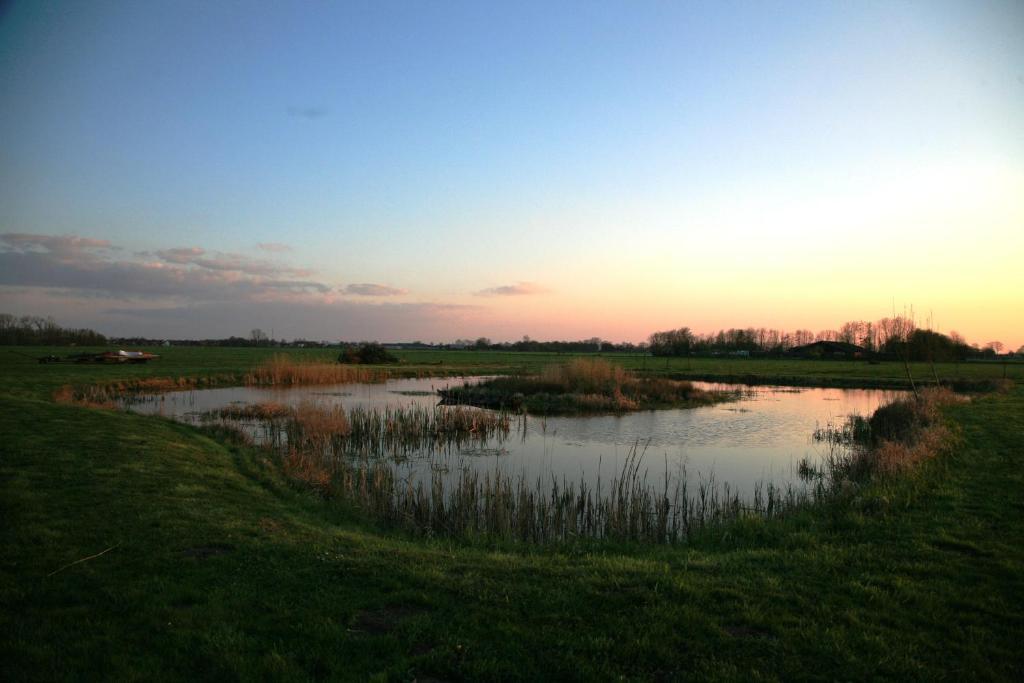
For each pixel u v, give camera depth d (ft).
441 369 193.67
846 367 224.53
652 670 15.47
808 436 74.23
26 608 17.78
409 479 43.32
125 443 43.86
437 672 15.33
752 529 29.35
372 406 99.50
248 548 23.62
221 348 427.33
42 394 84.84
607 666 15.39
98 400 86.22
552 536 32.30
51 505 27.73
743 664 15.66
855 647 16.42
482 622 17.78
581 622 17.69
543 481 48.37
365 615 18.31
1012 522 27.43
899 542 25.00
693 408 106.32
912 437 52.75
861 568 22.13
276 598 19.08
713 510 36.55
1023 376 157.28
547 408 101.76
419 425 72.28
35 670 14.64
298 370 144.56
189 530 25.49
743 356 334.24
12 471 33.01
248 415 80.02
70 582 19.63
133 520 26.40
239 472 41.73
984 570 21.71
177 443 47.57
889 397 129.70
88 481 32.30
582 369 123.75
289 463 45.06
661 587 20.20
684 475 50.88
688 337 370.53
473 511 35.14
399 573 21.26
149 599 18.63
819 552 24.14
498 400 107.86
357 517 33.60
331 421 67.46
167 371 146.10
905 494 32.37
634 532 31.68
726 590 19.90
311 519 31.04
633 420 89.25
